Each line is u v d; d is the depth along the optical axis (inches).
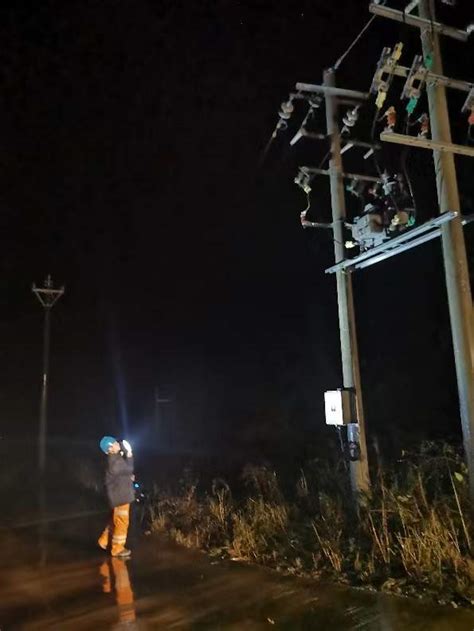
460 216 244.4
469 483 229.0
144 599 229.1
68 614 218.2
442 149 244.5
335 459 448.5
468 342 232.8
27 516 448.1
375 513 258.7
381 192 323.9
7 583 264.2
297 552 260.8
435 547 217.8
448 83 251.8
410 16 253.0
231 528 314.8
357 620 190.2
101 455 785.6
